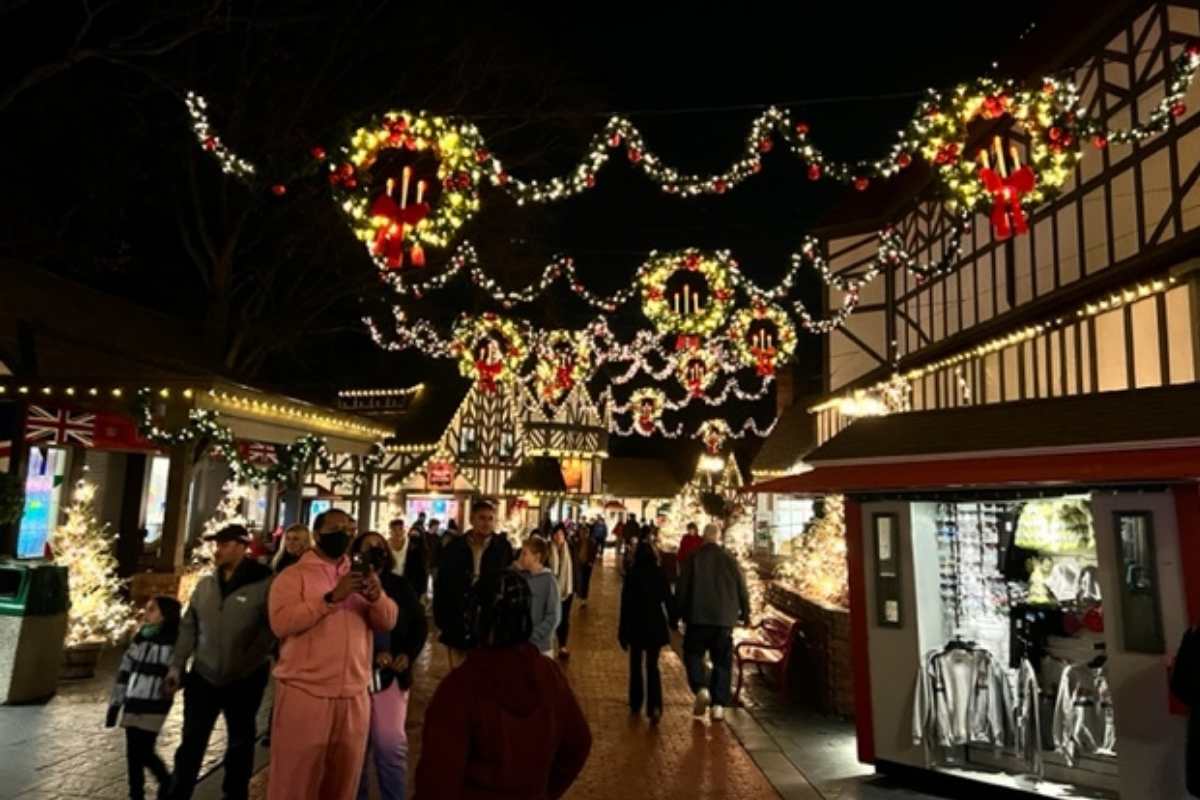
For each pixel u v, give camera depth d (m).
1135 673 5.64
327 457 19.00
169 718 8.35
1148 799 5.50
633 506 58.28
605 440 51.31
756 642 10.60
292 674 4.68
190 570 13.91
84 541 11.44
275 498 23.67
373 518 24.81
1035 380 15.32
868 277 16.72
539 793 2.81
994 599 7.14
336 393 41.25
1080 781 6.23
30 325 13.87
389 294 25.52
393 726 5.56
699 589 9.06
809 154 9.45
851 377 23.11
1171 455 5.55
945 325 18.94
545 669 2.97
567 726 3.00
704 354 15.30
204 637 5.54
